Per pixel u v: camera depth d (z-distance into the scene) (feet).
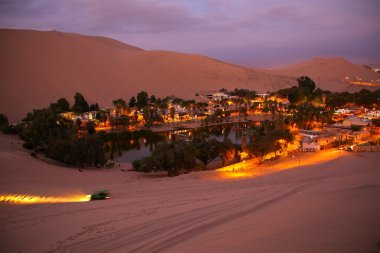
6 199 77.92
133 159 226.38
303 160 161.48
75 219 59.36
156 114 400.26
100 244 46.32
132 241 46.60
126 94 625.82
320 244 37.93
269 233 42.88
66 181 123.65
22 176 119.65
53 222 57.62
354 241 38.40
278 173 130.72
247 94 578.66
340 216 48.49
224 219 54.65
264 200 68.90
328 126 281.13
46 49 629.10
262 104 494.18
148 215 60.80
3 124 274.16
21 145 202.49
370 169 128.16
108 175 148.05
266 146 172.96
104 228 53.47
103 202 77.46
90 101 557.74
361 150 175.63
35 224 56.59
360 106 437.99
